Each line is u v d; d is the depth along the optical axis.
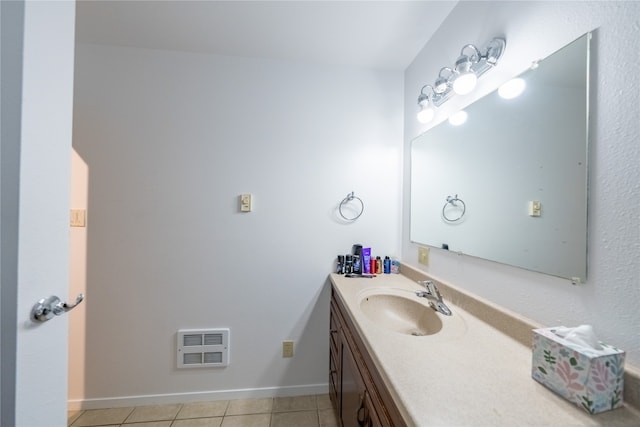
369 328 0.88
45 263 0.66
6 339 0.58
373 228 1.76
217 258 1.64
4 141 0.58
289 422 1.46
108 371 1.56
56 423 0.69
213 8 1.26
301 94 1.70
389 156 1.78
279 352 1.69
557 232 0.73
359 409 0.88
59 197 0.70
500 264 0.94
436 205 1.37
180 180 1.60
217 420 1.47
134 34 1.45
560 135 0.73
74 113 1.52
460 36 1.18
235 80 1.65
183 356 1.61
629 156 0.57
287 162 1.69
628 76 0.57
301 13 1.29
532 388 0.59
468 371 0.65
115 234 1.56
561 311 0.72
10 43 0.58
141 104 1.57
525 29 0.85
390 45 1.53
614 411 0.52
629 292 0.57
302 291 1.71
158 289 1.59
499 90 0.92
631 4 0.57
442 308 1.06
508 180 0.91
